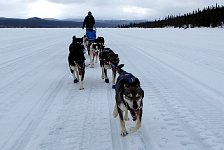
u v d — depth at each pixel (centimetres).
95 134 354
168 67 787
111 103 475
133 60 927
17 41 1773
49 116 416
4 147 322
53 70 774
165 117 409
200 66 794
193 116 411
